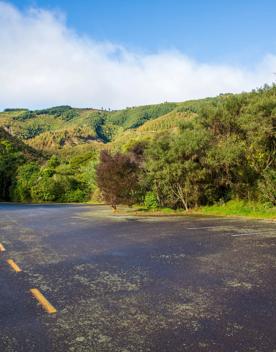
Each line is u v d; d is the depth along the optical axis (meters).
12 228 17.34
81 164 81.56
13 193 61.62
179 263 8.57
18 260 9.41
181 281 6.96
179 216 21.80
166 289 6.45
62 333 4.65
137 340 4.38
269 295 5.93
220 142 23.41
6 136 110.44
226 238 12.20
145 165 25.59
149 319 5.04
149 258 9.27
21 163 68.62
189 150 22.84
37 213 28.30
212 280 6.97
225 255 9.34
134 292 6.32
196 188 23.84
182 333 4.54
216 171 23.62
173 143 23.59
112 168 26.67
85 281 7.12
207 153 22.70
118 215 24.64
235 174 23.64
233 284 6.64
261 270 7.64
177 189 25.05
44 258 9.62
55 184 57.84
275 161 21.64
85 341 4.39
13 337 4.57
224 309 5.36
